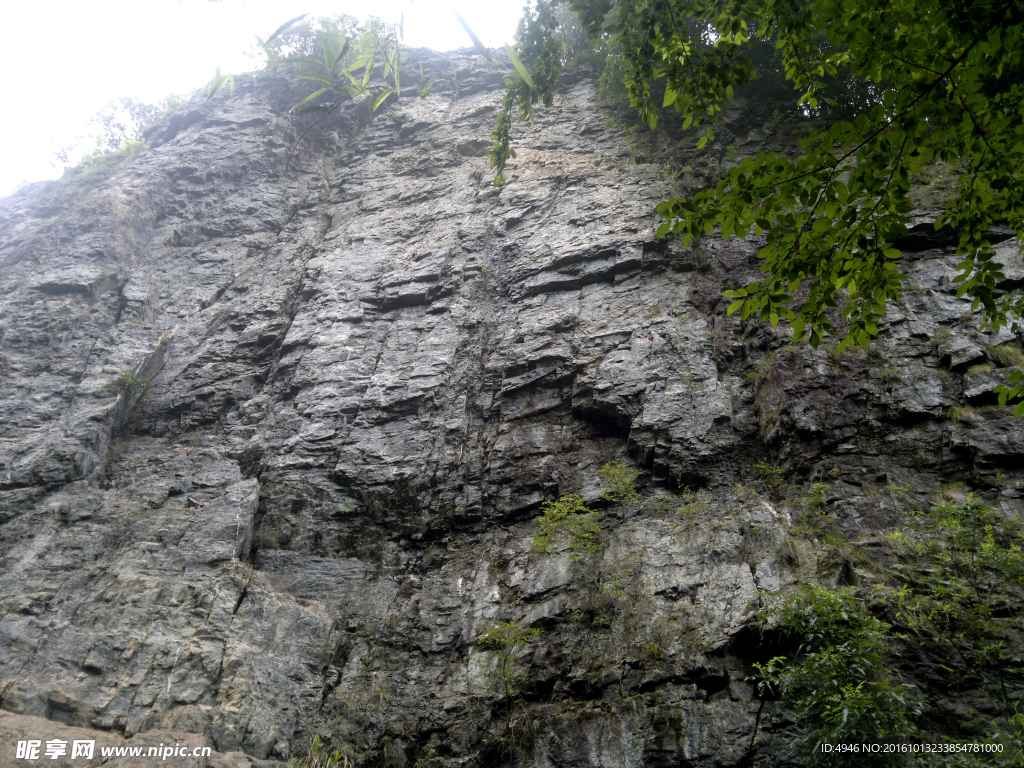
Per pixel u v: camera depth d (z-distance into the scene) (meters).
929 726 6.41
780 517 8.55
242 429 11.49
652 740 7.15
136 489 10.49
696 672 7.47
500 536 9.76
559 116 16.17
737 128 14.43
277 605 9.09
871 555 7.74
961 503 7.76
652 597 8.27
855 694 5.94
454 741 7.87
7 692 7.54
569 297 12.11
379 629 9.12
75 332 12.53
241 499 10.23
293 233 15.27
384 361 12.02
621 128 15.34
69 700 7.58
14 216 15.59
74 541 9.34
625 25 6.62
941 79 4.52
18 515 9.67
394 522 10.22
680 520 9.02
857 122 4.62
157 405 12.01
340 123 17.64
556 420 10.69
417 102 17.97
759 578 7.97
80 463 10.38
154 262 14.45
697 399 10.13
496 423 10.93
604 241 12.58
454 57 19.28
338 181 16.47
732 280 11.60
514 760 7.52
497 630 8.53
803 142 4.71
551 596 8.72
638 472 9.74
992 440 8.24
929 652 6.82
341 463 10.77
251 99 17.83
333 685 8.57
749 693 7.19
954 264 10.26
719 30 6.14
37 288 13.10
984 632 6.78
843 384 9.47
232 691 8.05
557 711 7.75
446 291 12.85
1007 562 6.84
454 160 15.89
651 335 11.01
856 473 8.66
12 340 12.16
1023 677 6.46
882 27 4.67
